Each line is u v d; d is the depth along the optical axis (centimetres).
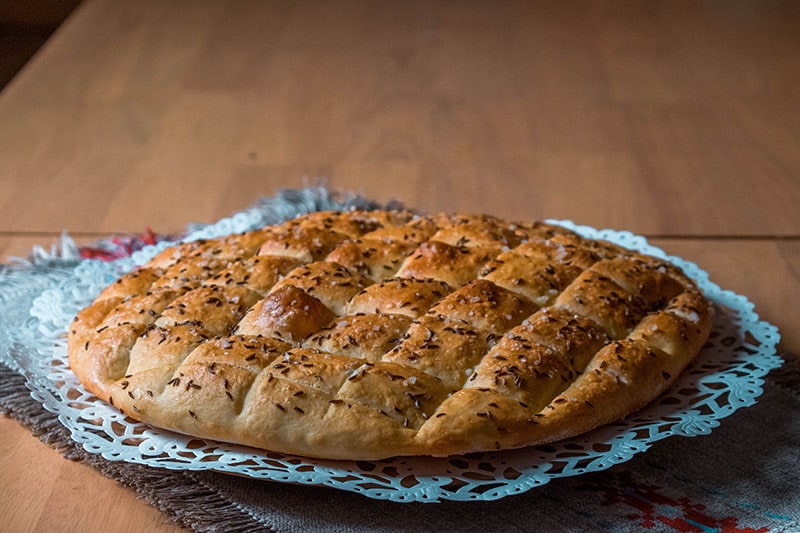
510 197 92
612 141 100
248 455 65
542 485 65
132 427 66
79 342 70
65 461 67
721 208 89
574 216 89
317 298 69
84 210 91
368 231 75
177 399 65
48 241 87
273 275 71
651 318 70
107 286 78
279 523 63
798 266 82
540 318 68
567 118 104
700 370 70
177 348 67
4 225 89
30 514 64
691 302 71
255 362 66
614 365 66
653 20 128
